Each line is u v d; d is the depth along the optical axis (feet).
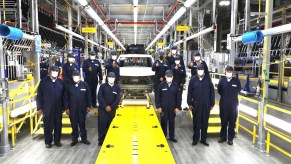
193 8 43.83
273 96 37.19
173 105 19.24
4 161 15.79
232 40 22.35
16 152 17.34
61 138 20.58
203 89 18.45
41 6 41.98
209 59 44.39
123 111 17.37
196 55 22.49
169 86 19.10
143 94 26.91
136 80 26.78
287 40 45.03
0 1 32.45
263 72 18.16
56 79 18.24
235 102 18.63
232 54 22.48
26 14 33.83
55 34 46.83
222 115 19.02
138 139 10.73
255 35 15.66
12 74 41.22
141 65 32.60
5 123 17.10
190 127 23.70
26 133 21.67
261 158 16.40
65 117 22.84
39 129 21.35
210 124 22.30
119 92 19.12
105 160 8.45
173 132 19.71
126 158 8.62
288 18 51.78
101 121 18.65
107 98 18.75
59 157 16.48
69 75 22.45
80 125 18.95
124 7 48.26
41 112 18.25
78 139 19.72
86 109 19.10
